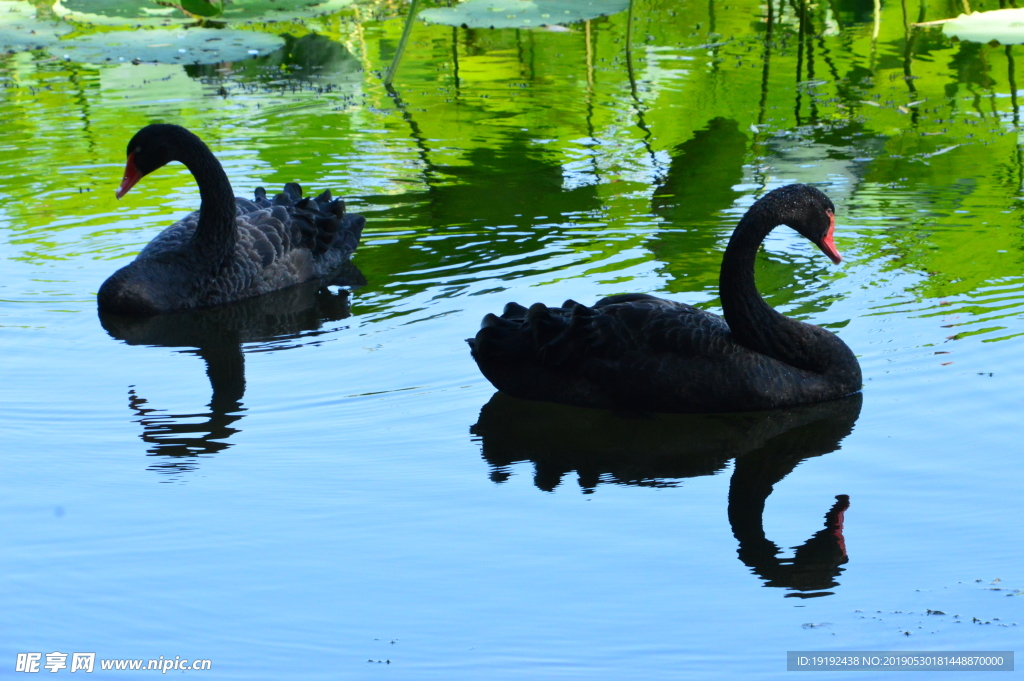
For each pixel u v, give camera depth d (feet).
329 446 22.31
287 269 31.42
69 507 19.98
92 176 40.42
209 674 15.47
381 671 15.48
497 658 15.72
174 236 31.89
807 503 19.85
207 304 30.07
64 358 26.66
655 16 61.26
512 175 39.14
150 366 26.18
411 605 16.98
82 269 32.53
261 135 44.29
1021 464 20.58
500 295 29.50
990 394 23.26
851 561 17.93
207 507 19.97
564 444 22.58
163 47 52.34
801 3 55.42
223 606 17.03
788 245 32.58
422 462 21.72
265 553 18.47
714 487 20.66
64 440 22.50
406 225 35.22
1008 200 34.60
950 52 51.90
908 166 38.09
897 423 22.54
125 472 21.22
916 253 31.09
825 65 50.52
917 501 19.65
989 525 18.71
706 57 52.95
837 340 24.36
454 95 49.16
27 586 17.60
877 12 55.62
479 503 20.12
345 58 55.83
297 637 16.26
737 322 23.99
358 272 32.04
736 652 15.75
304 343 27.40
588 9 51.65
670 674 15.31
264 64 55.21
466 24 49.78
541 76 51.34
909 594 16.96
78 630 16.48
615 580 17.56
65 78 53.67
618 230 33.71
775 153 39.83
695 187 37.01
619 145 41.70
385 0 65.21
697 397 23.75
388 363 26.13
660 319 24.09
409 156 41.60
